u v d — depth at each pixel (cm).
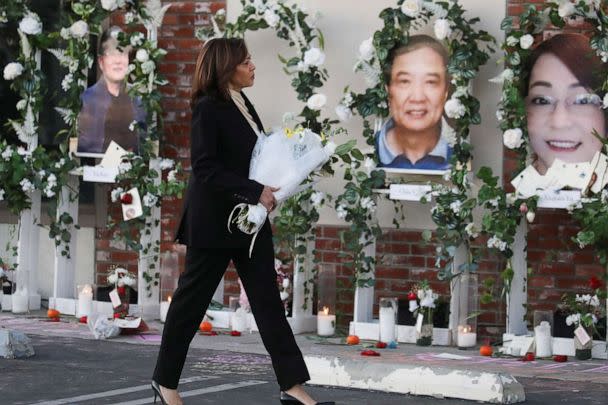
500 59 952
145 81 1059
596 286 912
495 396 672
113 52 1060
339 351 919
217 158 607
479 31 962
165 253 1047
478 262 978
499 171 990
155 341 925
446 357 895
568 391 738
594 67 919
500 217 923
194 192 605
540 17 930
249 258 611
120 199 1065
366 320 998
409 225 1030
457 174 952
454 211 941
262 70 1075
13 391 681
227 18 1087
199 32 1055
